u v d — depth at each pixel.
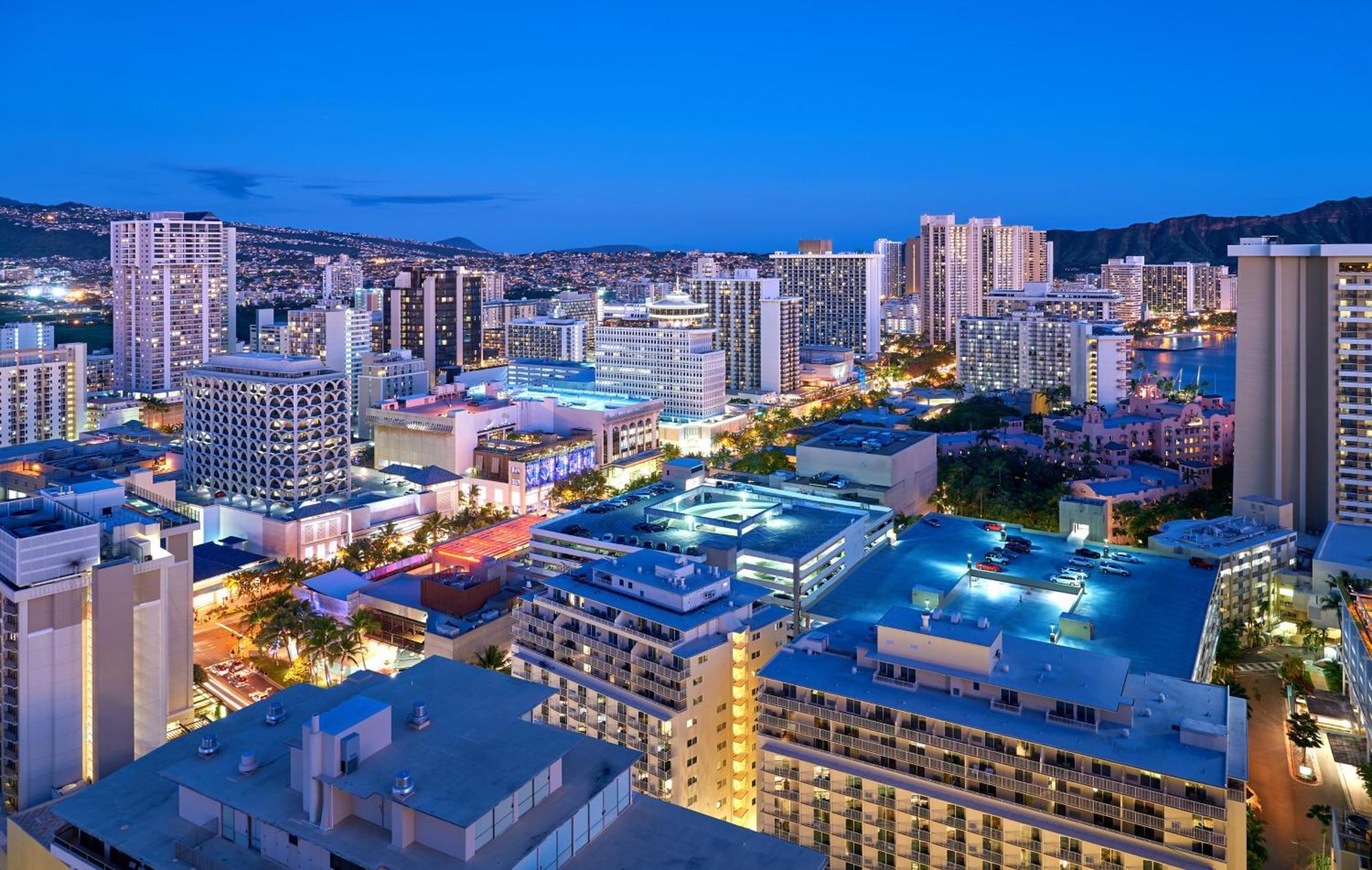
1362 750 170.88
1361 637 172.00
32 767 146.00
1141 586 196.75
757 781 134.25
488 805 87.44
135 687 156.75
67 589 147.12
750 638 154.88
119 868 97.31
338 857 87.81
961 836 117.75
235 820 95.12
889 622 131.88
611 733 153.62
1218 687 124.25
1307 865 142.50
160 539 169.25
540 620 166.62
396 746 97.50
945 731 119.12
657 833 99.12
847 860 126.75
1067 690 118.00
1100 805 109.06
